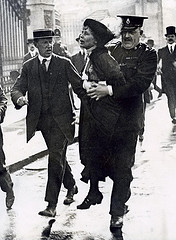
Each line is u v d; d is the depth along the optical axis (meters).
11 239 4.89
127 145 4.91
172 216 5.40
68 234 5.00
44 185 6.86
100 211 5.67
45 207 5.86
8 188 5.76
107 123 4.90
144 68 4.82
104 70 4.84
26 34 19.38
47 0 20.41
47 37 5.38
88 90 4.83
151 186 6.56
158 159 8.11
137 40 4.91
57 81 5.41
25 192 6.52
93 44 4.87
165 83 11.55
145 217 5.39
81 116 5.08
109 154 4.97
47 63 5.42
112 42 5.14
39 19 20.05
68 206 5.88
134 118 4.88
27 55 13.64
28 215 5.59
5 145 9.18
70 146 9.58
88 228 5.15
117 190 4.95
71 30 30.14
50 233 5.04
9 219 5.46
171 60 11.49
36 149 8.79
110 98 4.88
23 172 7.63
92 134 5.00
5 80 19.50
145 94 10.57
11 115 13.32
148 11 27.42
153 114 13.08
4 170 5.73
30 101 5.48
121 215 4.96
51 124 5.43
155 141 9.60
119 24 4.88
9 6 19.19
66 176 5.91
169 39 11.48
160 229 5.05
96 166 5.06
